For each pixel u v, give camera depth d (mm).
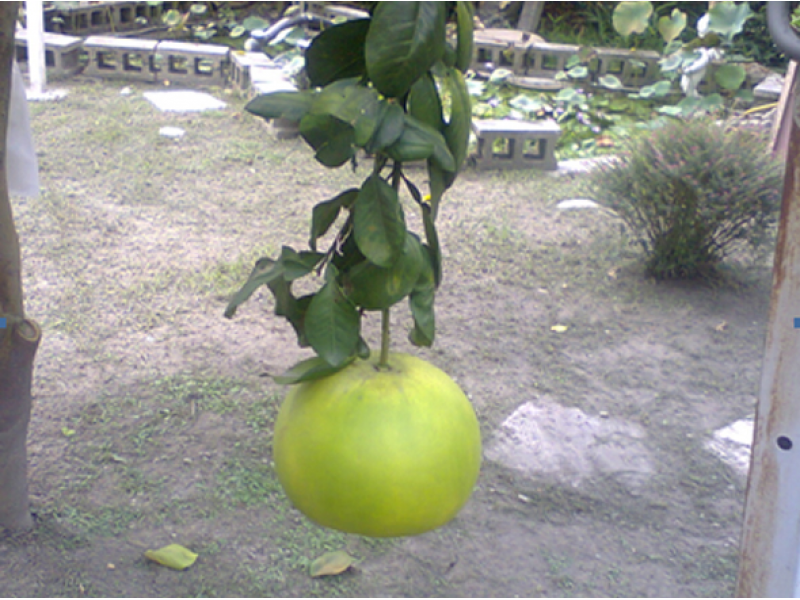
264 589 2451
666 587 2580
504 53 8938
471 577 2584
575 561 2695
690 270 5074
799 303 1428
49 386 3584
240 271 4949
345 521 1095
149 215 5750
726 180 4637
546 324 4551
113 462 3061
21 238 5188
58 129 7359
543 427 3531
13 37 1840
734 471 3279
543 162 7258
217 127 7793
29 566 2426
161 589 2400
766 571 1572
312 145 962
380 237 1016
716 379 4031
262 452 3201
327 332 1064
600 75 8781
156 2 10430
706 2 9719
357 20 1018
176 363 3881
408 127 956
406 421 1075
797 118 1353
